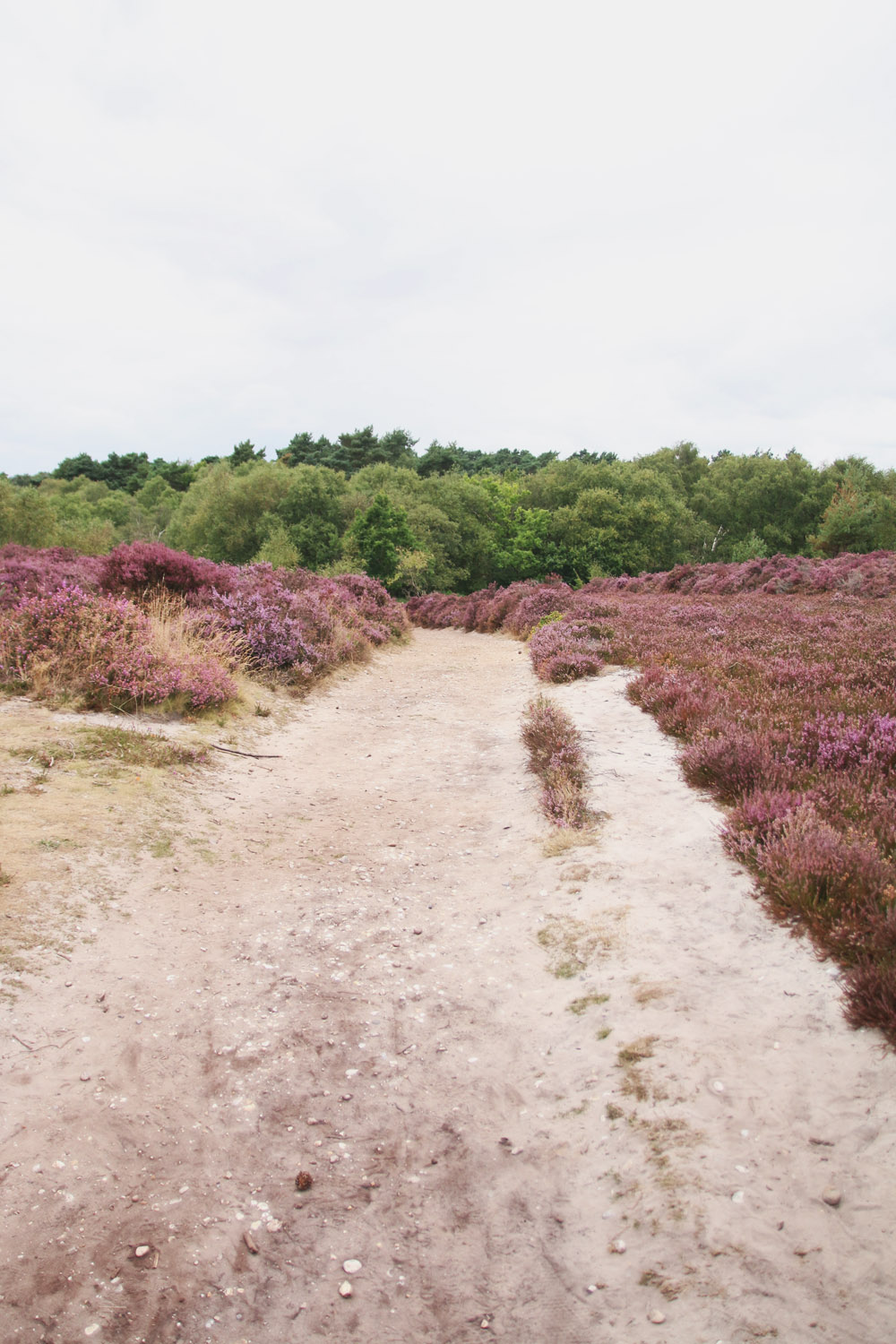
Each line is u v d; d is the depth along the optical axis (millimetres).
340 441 114125
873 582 21609
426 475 102875
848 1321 2125
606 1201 2678
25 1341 2160
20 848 5000
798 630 14148
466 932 4855
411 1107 3268
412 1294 2412
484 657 18781
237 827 6430
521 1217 2678
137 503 100812
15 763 6402
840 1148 2686
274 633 12633
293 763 8555
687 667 11188
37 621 9133
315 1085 3391
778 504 84188
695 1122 2930
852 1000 3283
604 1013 3744
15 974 3783
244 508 71312
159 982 4047
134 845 5512
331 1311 2354
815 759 6387
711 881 4859
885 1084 2914
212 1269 2475
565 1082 3326
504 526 77000
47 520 55219
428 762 9000
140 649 8938
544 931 4691
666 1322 2205
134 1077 3311
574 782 6965
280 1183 2850
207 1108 3201
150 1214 2648
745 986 3725
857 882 4016
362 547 57281
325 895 5355
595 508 71438
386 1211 2730
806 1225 2426
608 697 10680
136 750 7297
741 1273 2309
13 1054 3281
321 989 4168
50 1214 2574
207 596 12727
